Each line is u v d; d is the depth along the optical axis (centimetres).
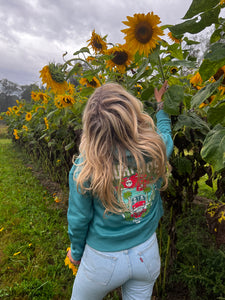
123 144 90
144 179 96
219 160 80
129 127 90
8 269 215
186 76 146
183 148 135
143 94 139
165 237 219
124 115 89
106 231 101
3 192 401
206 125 121
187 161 132
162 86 133
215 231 110
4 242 254
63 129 307
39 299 183
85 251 109
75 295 115
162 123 121
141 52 113
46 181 473
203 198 319
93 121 92
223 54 72
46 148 494
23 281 196
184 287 184
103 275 103
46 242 253
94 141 91
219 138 83
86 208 99
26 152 748
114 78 163
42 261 223
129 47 113
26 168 579
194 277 178
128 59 146
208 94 90
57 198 362
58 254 233
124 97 96
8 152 815
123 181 94
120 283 105
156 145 94
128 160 92
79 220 100
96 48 177
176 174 140
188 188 157
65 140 327
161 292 177
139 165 90
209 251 200
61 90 181
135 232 101
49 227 279
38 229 276
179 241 215
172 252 165
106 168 89
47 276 203
